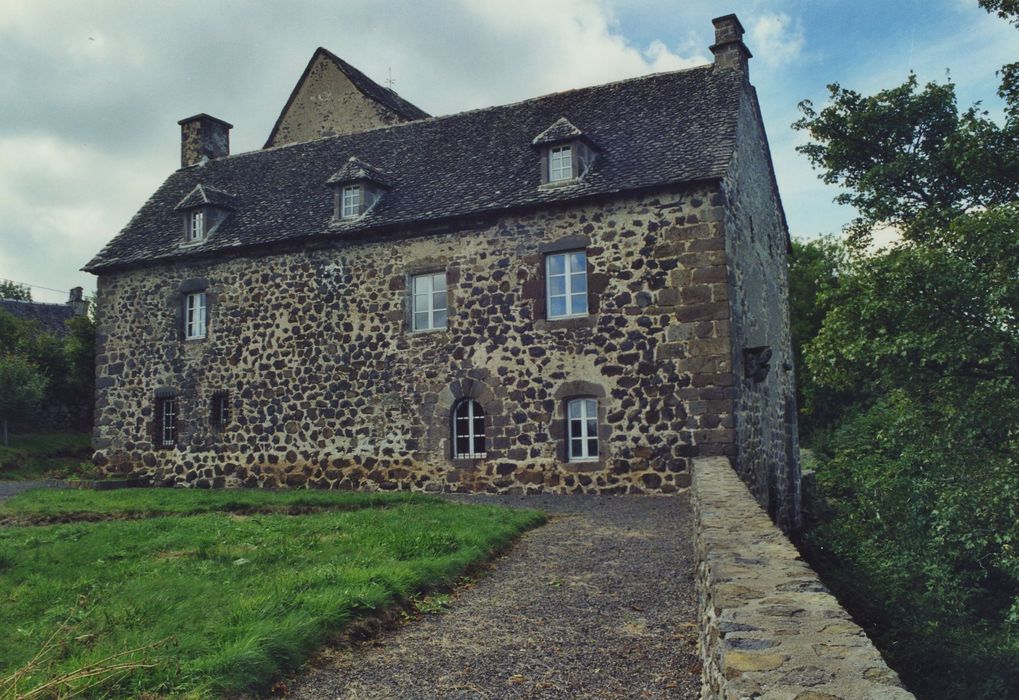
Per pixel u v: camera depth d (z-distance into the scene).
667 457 13.70
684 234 13.95
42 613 6.69
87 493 15.72
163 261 19.05
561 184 15.10
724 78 16.38
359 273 16.88
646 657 5.64
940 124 20.38
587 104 17.47
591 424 14.55
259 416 17.66
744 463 13.93
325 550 8.69
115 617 6.30
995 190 17.58
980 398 14.17
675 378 13.78
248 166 21.27
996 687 11.48
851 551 16.42
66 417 30.02
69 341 30.83
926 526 15.09
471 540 9.00
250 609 6.30
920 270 14.28
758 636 3.35
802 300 37.56
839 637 3.32
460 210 15.68
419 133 19.34
